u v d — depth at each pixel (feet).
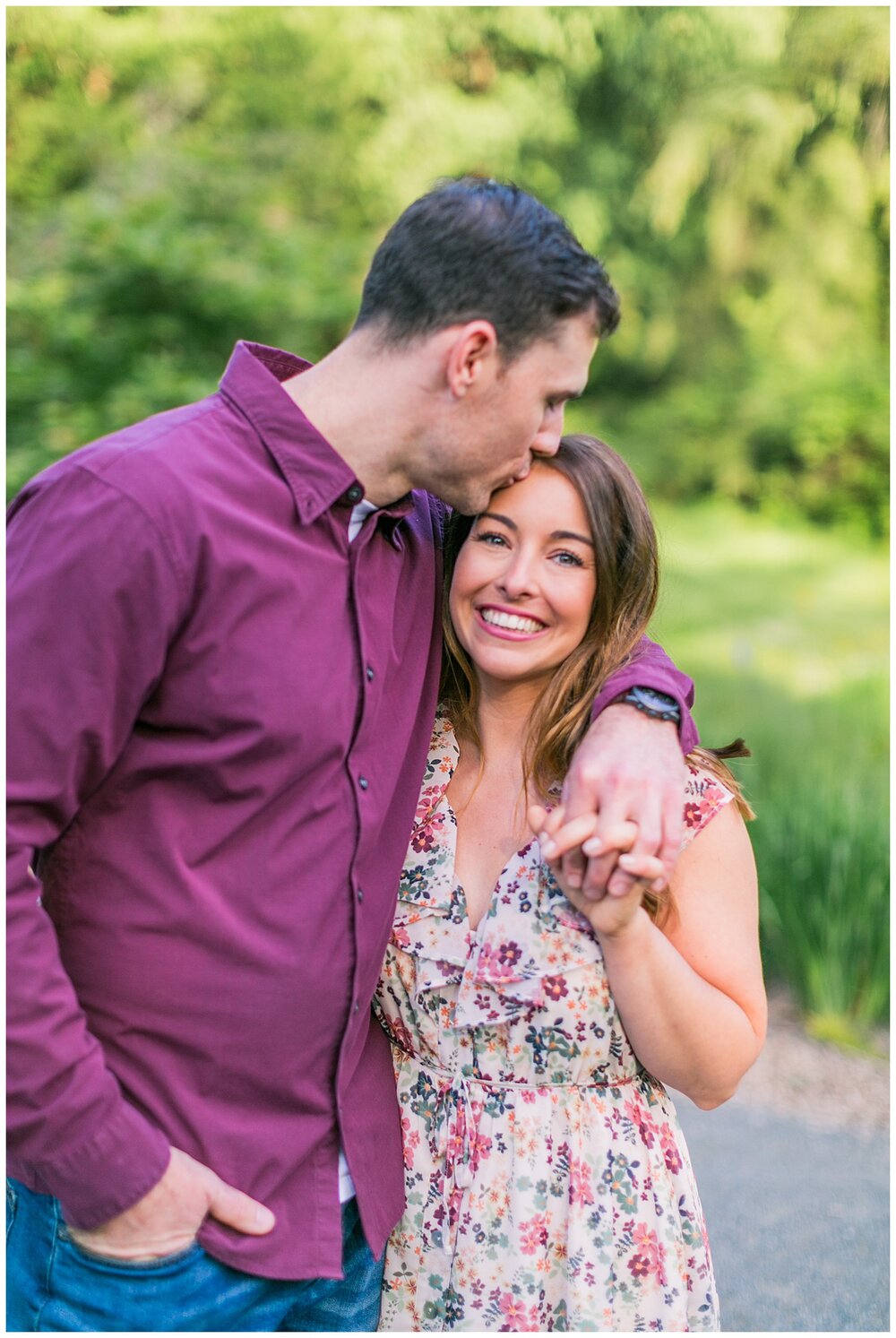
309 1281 5.21
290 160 28.94
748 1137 10.59
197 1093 4.93
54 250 22.66
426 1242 5.56
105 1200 4.64
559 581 5.45
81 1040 4.62
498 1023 5.40
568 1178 5.36
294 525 4.99
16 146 25.75
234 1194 4.87
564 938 5.36
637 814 4.65
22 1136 4.61
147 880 4.84
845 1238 9.03
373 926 5.24
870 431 37.81
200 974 4.86
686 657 25.11
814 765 16.15
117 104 27.45
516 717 5.82
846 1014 12.56
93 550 4.56
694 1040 5.20
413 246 5.03
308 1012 5.00
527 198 5.15
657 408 39.81
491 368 4.97
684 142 35.04
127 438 4.88
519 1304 5.30
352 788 5.05
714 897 5.44
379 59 30.22
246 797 4.85
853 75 34.37
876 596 30.83
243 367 5.14
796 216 37.09
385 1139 5.49
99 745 4.63
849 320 39.34
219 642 4.76
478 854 5.73
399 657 5.48
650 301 38.50
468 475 5.20
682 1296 5.39
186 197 24.91
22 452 20.04
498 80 32.96
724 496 39.17
